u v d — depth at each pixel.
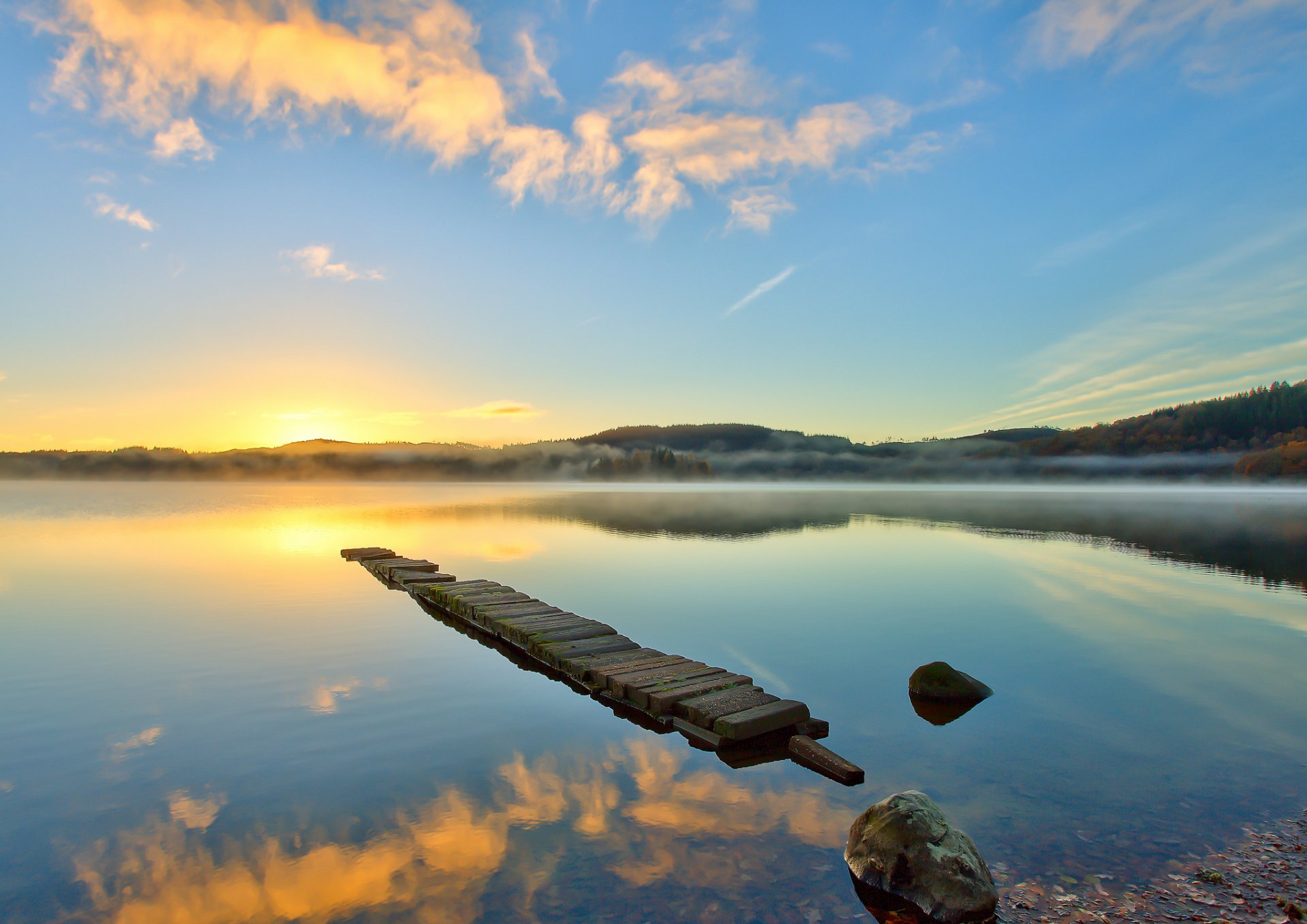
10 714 10.83
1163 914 5.65
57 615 18.44
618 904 5.98
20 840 7.21
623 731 10.16
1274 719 10.39
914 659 13.89
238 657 14.22
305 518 54.31
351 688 12.20
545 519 52.31
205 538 39.12
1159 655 14.01
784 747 9.55
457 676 12.95
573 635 14.68
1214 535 37.75
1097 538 36.53
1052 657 13.90
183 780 8.53
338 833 7.27
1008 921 5.59
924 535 38.44
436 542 36.47
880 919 5.71
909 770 8.71
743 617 17.80
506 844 7.03
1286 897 5.82
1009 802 7.78
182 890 6.32
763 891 6.15
